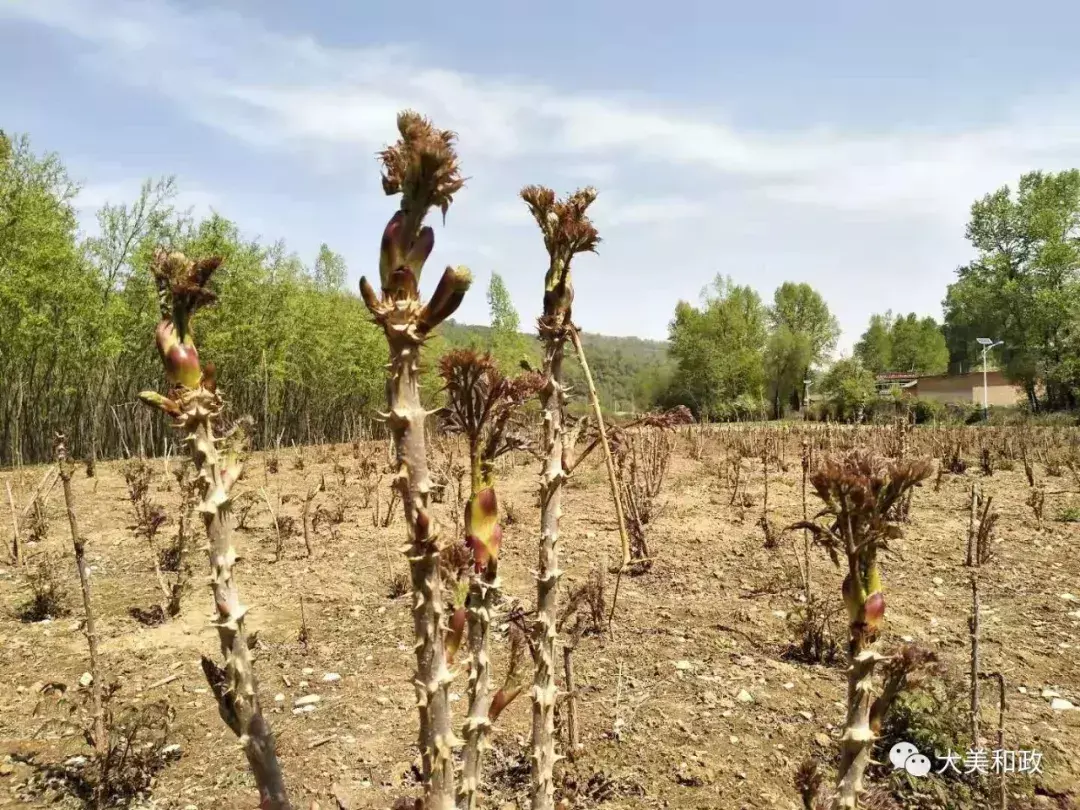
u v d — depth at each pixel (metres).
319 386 32.66
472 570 1.56
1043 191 37.91
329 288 36.44
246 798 3.31
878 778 3.38
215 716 4.12
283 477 13.80
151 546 7.33
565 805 2.49
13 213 17.69
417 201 1.06
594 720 3.91
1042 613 5.48
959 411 34.31
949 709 3.57
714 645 4.94
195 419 1.29
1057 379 34.38
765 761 3.53
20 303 17.39
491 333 27.41
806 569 5.62
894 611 5.50
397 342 1.09
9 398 20.25
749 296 50.88
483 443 1.55
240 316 23.98
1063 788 3.27
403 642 5.21
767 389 51.84
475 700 1.61
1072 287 35.44
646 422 2.03
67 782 3.48
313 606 6.00
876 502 1.47
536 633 2.14
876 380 40.31
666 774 3.41
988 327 39.81
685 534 8.00
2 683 4.56
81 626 5.56
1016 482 11.48
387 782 3.40
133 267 22.33
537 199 1.87
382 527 8.97
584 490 10.82
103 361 21.92
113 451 22.91
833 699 4.17
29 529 8.60
